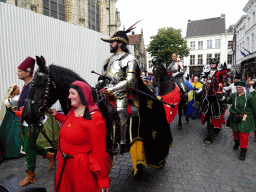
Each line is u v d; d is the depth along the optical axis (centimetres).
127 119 245
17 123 385
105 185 167
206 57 3894
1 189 123
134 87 235
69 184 177
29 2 959
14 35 444
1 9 419
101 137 170
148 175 335
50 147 399
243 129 397
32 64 292
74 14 1288
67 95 205
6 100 362
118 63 237
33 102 189
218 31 3794
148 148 275
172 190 291
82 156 171
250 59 2233
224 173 348
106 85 247
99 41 695
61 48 554
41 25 499
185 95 567
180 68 552
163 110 294
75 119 174
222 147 479
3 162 373
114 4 1833
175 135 577
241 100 411
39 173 334
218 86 482
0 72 423
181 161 396
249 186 307
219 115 491
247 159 409
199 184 310
